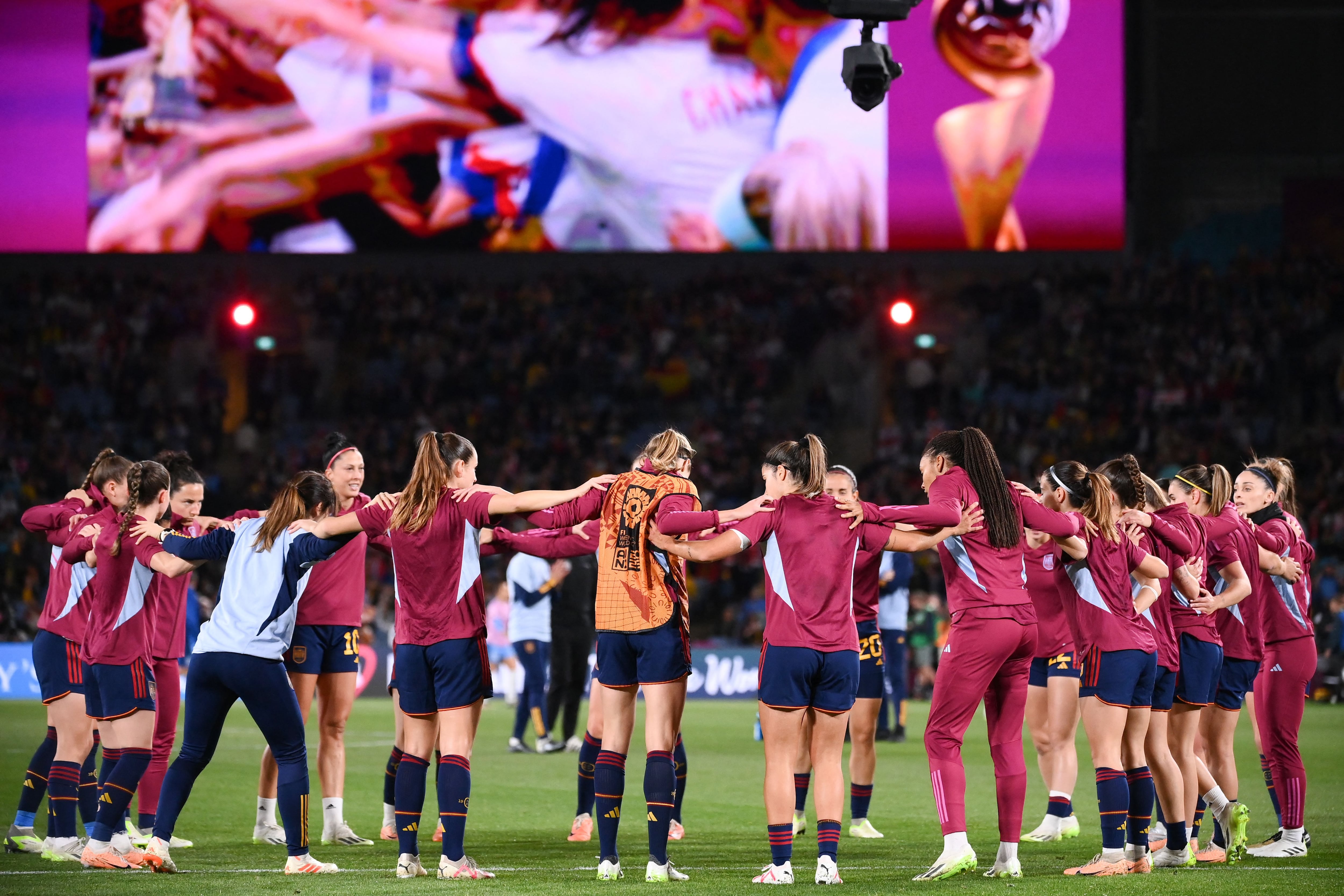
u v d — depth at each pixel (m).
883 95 23.89
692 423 78.75
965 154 65.88
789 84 66.44
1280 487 22.33
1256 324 77.75
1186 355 77.19
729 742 39.44
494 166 67.38
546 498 18.03
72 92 67.44
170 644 21.20
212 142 67.38
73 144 67.44
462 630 17.89
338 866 18.83
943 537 17.59
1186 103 82.62
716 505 74.00
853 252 66.44
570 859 19.67
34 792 20.42
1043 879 17.50
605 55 67.19
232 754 35.09
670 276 84.44
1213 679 19.94
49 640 20.00
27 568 66.75
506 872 18.27
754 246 66.62
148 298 81.50
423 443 18.12
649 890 16.48
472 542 18.03
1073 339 79.38
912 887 16.70
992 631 17.70
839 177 66.19
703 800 27.34
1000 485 18.08
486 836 22.34
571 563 35.97
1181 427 74.56
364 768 32.66
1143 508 19.31
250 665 17.52
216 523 20.52
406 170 67.44
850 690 17.27
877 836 22.25
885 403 78.81
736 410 78.94
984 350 80.31
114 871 17.95
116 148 67.38
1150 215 82.12
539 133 67.38
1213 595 20.92
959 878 17.48
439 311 82.44
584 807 21.78
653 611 17.94
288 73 67.44
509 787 29.02
